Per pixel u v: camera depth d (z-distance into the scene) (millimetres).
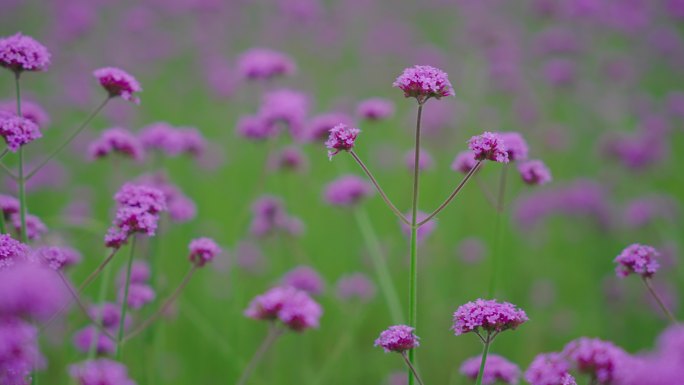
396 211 1193
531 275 1953
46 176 2148
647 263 1204
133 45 3242
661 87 3199
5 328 1080
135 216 1220
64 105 2637
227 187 2264
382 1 4168
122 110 2582
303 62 3246
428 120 2426
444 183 2184
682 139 2770
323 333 1633
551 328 1706
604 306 1778
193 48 3268
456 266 1936
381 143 2562
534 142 2496
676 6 3277
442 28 3936
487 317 1160
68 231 1612
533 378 1148
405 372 1543
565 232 2230
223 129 2600
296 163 1642
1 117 1236
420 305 1712
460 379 1514
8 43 1232
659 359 1051
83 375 1161
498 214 1352
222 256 1695
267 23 3539
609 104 2590
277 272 1704
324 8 3734
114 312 1363
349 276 1590
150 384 1401
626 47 3289
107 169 2336
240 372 1457
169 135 1531
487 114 2598
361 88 3066
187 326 1658
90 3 3713
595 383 1122
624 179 2406
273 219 1591
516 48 3141
